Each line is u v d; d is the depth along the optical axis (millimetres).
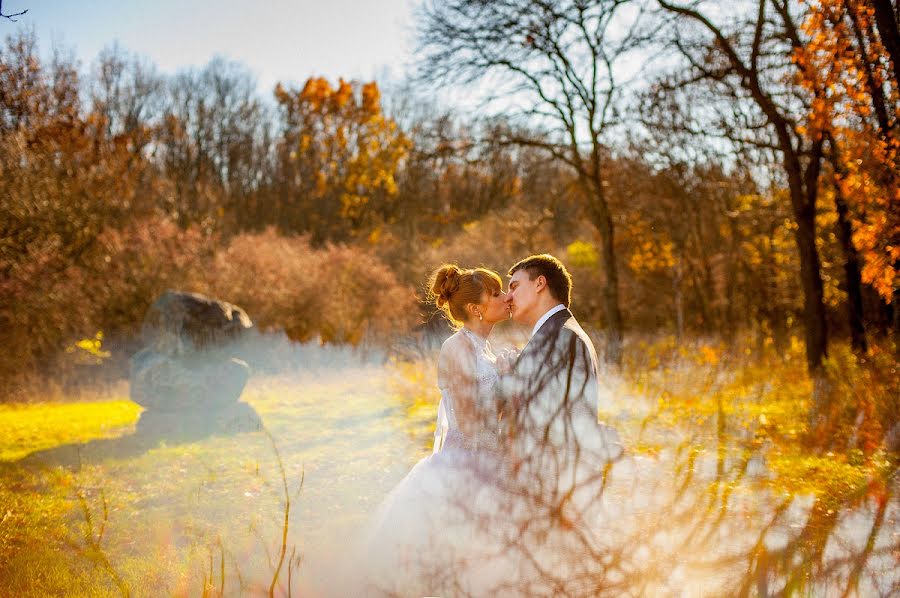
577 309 29719
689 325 27578
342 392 14727
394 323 26062
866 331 12055
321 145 49812
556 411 3137
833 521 3977
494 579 3123
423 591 3199
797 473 5289
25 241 21719
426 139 19031
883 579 3266
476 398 3471
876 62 7922
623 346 18672
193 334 10711
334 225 45625
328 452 8000
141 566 4094
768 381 11797
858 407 7035
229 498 5902
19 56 23688
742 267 26031
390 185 45219
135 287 24328
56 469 7164
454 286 3854
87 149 26469
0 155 21953
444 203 42000
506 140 18328
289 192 48312
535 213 22281
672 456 5043
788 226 20234
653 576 2986
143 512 5516
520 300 3383
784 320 24938
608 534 3072
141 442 9203
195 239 26891
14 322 18984
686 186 22203
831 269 18984
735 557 3182
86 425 11102
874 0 7789
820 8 8148
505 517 3152
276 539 4633
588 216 24078
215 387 10656
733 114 16438
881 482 4754
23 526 5012
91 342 20625
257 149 49625
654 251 24812
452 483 3342
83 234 24312
